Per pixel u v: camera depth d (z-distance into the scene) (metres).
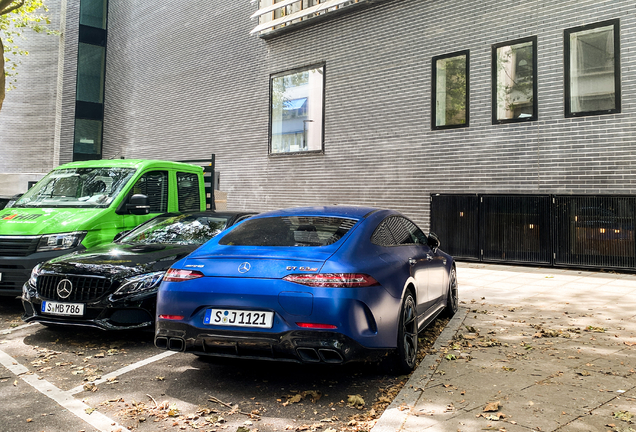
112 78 22.41
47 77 22.42
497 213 10.88
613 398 3.44
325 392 3.72
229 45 17.33
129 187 7.05
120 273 4.84
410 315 4.22
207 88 18.05
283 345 3.46
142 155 20.55
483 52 11.35
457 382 3.78
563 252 9.99
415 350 4.25
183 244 5.79
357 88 13.70
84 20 22.39
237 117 16.98
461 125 11.64
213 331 3.61
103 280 4.82
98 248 5.59
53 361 4.49
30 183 17.70
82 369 4.26
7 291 5.98
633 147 9.37
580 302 6.89
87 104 22.42
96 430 3.09
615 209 9.47
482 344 4.82
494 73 11.17
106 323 4.73
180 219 6.42
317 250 3.71
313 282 3.45
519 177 10.73
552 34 10.38
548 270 9.89
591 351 4.59
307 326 3.41
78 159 22.16
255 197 16.34
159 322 3.83
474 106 11.45
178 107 19.12
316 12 14.70
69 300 4.84
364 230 4.09
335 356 3.44
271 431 3.07
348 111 13.88
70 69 22.12
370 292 3.58
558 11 10.30
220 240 4.23
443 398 3.46
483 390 3.61
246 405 3.48
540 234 10.28
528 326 5.58
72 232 6.18
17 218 6.46
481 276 9.23
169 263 5.17
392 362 3.98
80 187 7.25
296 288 3.46
